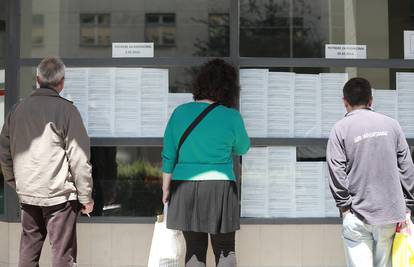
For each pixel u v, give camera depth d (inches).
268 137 263.1
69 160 212.1
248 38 263.7
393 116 266.7
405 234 194.1
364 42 266.8
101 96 262.5
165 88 261.9
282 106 263.9
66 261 212.2
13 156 216.5
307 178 264.5
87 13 263.6
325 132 265.4
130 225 259.4
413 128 267.1
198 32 262.1
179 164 208.4
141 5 263.1
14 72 260.8
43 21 263.6
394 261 194.1
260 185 263.1
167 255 221.1
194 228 202.4
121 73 262.5
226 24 262.4
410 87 267.4
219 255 208.7
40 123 211.6
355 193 192.2
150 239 259.4
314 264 261.1
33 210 217.5
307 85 265.0
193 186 203.2
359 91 199.6
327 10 266.1
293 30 265.0
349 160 193.9
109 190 261.7
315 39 265.4
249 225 260.1
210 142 205.0
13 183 229.1
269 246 260.2
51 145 210.8
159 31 262.5
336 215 265.0
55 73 217.8
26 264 217.6
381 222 188.9
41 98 215.2
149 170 261.7
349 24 266.7
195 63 261.3
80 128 213.9
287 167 264.2
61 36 263.3
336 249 261.4
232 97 216.5
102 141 261.1
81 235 259.4
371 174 190.9
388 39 267.3
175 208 204.5
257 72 263.3
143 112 262.4
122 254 259.1
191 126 206.8
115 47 262.7
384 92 266.5
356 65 265.1
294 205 263.7
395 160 193.5
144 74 262.5
